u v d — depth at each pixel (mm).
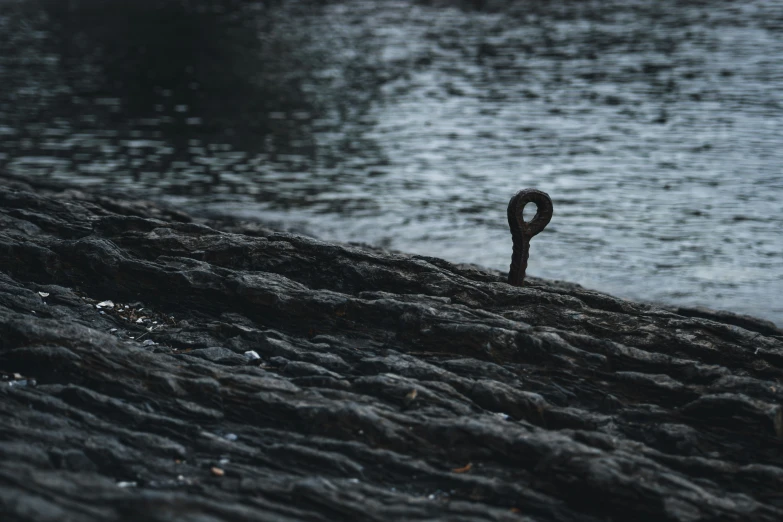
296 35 57375
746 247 21344
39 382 8766
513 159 29781
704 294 18484
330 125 34469
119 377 8789
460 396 8828
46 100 37500
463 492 7633
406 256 12508
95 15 63875
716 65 43875
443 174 28078
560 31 56750
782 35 51000
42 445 7480
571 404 9195
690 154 29688
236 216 23172
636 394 9250
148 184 25859
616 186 26594
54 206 14469
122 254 11750
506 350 9773
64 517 6258
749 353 9867
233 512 6684
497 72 44844
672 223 23188
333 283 11438
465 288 11047
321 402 8555
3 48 49750
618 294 18547
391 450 8086
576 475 7531
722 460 8367
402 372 9289
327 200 25109
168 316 11039
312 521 6977
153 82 42062
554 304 10781
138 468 7484
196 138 31922
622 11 64250
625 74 43031
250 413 8570
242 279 10914
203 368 9055
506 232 22844
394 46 53062
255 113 36344
